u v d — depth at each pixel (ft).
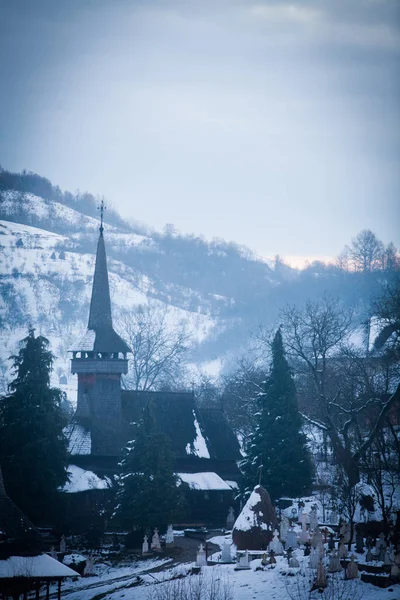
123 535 621.31
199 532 618.44
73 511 634.02
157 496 593.01
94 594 458.50
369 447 589.73
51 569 407.64
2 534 416.05
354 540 489.26
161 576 476.54
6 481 607.37
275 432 653.30
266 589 411.34
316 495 635.25
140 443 609.42
